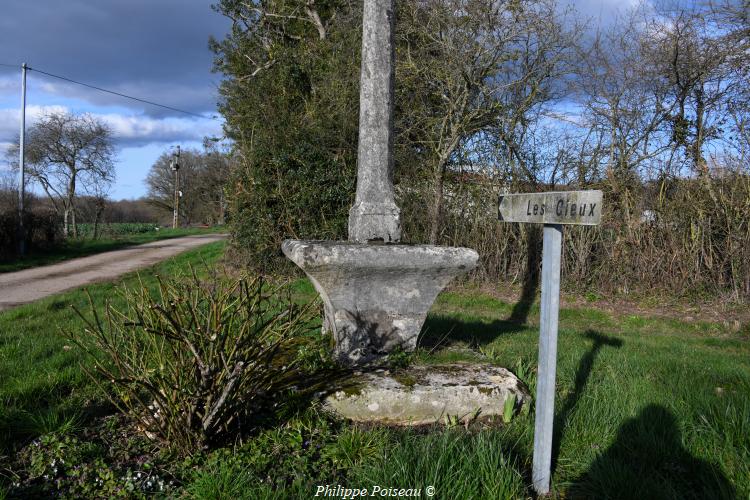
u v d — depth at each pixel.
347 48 15.09
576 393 4.43
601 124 12.78
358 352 4.48
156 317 3.48
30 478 3.04
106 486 2.96
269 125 13.76
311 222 13.24
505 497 2.79
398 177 13.44
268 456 3.21
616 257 11.77
